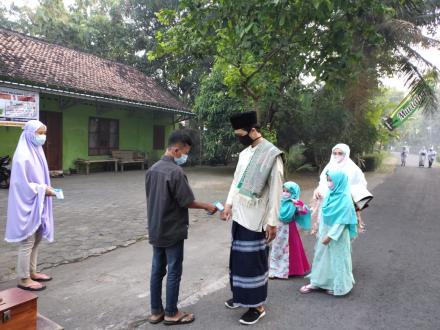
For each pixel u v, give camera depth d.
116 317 3.61
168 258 3.45
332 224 4.03
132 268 4.85
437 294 4.21
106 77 16.55
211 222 7.46
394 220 8.09
